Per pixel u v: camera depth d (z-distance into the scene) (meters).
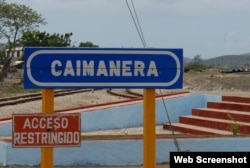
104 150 13.23
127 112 21.61
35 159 12.98
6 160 12.84
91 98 36.53
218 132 17.83
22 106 30.36
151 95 8.20
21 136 7.77
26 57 7.96
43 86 7.98
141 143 13.37
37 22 79.12
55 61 8.00
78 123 7.86
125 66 8.11
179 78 8.17
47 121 7.82
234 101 21.45
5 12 76.31
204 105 23.00
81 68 8.05
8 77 85.31
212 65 129.38
